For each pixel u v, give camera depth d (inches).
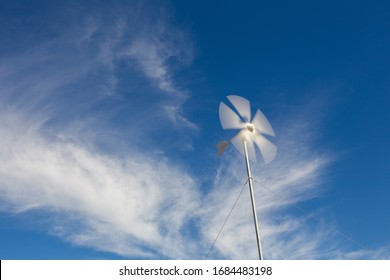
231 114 534.6
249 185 494.9
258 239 450.6
